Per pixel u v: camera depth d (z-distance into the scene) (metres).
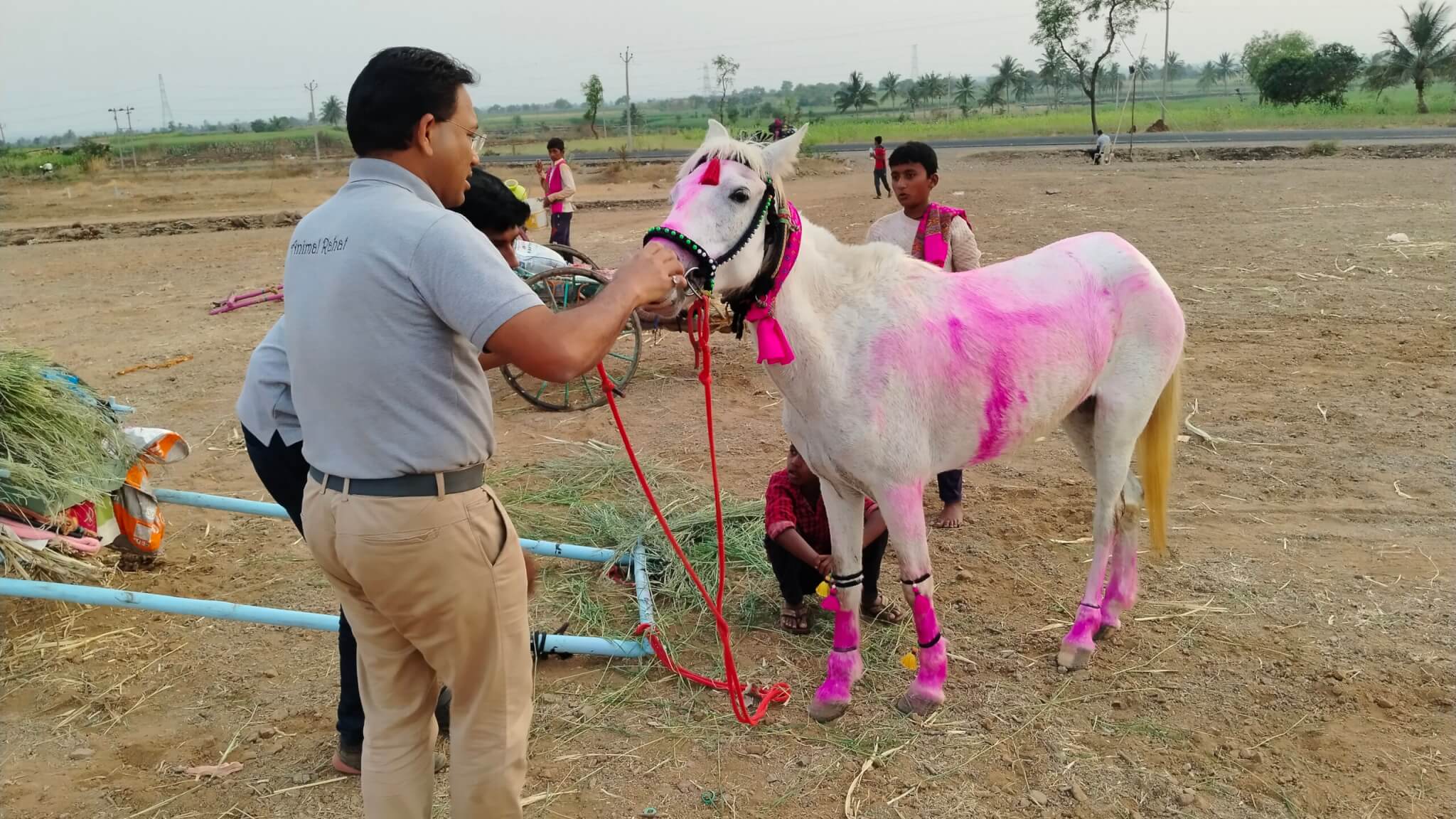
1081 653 3.61
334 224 2.08
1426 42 52.16
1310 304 8.89
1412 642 3.69
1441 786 2.93
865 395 3.04
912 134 52.69
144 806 3.07
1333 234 12.37
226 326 10.43
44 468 3.98
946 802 2.97
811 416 3.11
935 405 3.17
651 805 3.01
